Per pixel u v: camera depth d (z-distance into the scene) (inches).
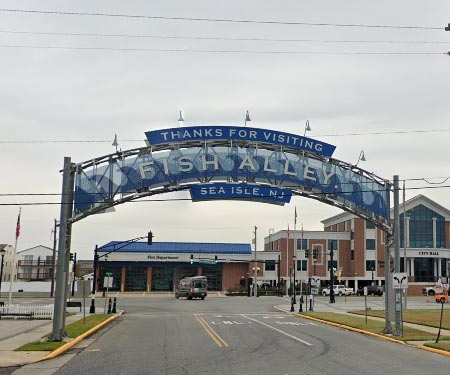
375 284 3730.3
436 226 3718.0
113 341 912.3
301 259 3769.7
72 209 935.7
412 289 3545.8
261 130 997.8
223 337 968.9
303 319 1526.8
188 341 904.3
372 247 3774.6
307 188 1018.7
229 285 3759.8
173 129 981.8
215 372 579.5
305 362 657.6
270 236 4284.0
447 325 1202.6
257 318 1525.6
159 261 3688.5
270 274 3794.3
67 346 813.2
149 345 848.9
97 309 1859.0
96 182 951.0
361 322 1286.9
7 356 709.3
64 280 899.4
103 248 3639.3
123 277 3676.2
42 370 606.2
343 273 3841.0
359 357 711.1
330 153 1023.0
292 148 1009.5
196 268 3764.8
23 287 3299.7
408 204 3713.1
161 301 2566.4
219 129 987.9
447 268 3656.5
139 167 968.3
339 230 4114.2
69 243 926.4
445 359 707.4
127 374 570.3
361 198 1034.7
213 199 991.6
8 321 1277.1
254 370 592.7
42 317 1364.4
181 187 983.6
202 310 1932.8
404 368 617.0
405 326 1189.7
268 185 996.6
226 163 987.3
